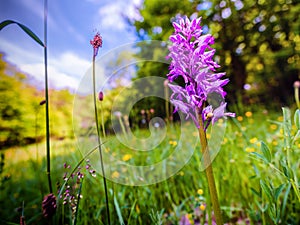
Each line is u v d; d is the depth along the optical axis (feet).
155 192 1.15
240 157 1.27
